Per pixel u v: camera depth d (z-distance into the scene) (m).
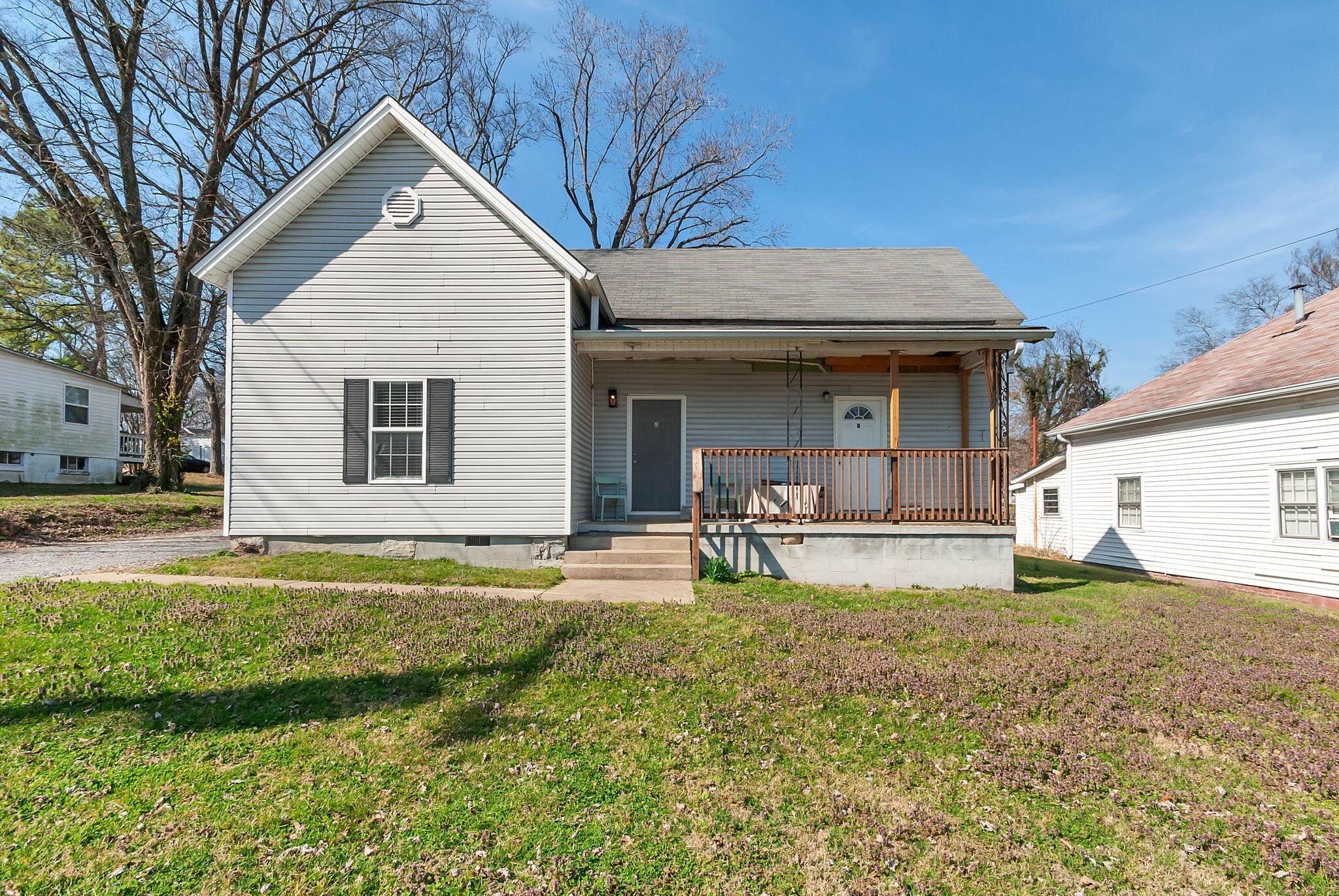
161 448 17.66
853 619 7.11
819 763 4.16
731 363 12.38
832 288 13.27
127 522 13.71
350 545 9.75
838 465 9.95
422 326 9.86
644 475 12.23
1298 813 3.71
